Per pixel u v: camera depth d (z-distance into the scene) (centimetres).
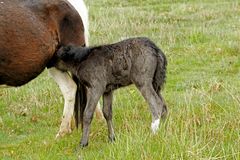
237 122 1207
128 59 1215
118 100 1530
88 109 1216
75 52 1227
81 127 1321
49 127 1433
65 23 1364
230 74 1834
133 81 1226
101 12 2961
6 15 1230
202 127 1179
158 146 1063
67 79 1379
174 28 2575
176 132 1116
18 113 1530
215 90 1578
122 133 1211
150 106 1219
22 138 1353
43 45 1284
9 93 1661
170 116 1259
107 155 1086
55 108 1559
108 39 2302
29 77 1304
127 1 3509
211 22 2725
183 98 1512
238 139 1081
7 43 1223
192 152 1002
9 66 1248
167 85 1739
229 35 2344
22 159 1170
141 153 1031
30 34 1259
